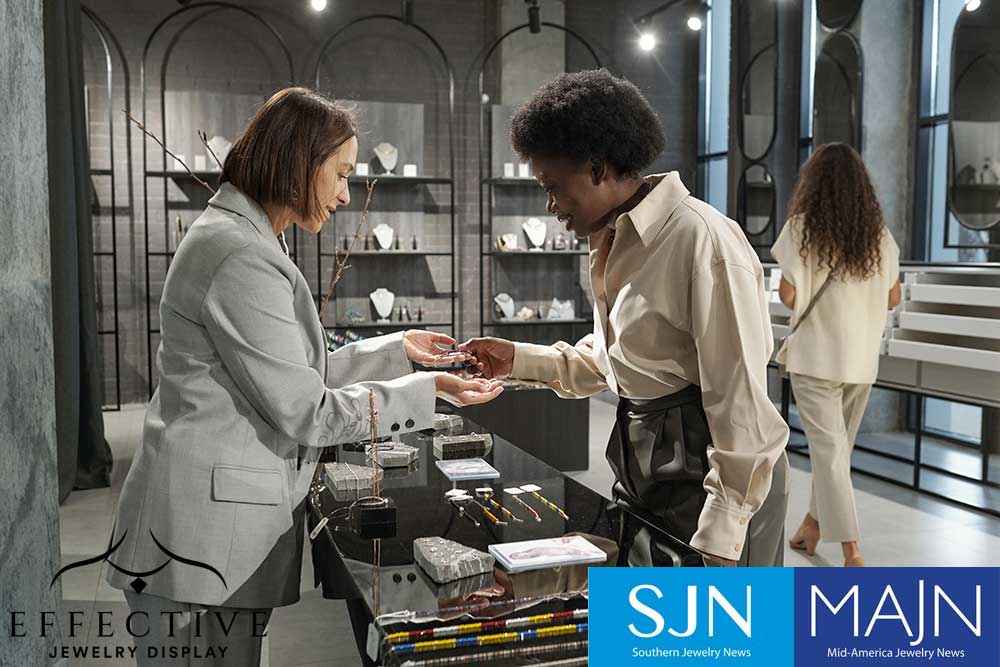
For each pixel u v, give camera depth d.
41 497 0.99
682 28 8.45
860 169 3.59
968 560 3.82
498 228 8.38
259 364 1.46
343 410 1.55
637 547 1.49
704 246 1.50
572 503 1.75
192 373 1.51
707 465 1.58
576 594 1.29
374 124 8.03
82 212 4.98
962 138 5.21
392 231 8.15
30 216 0.97
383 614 1.23
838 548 4.01
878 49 5.86
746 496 1.45
